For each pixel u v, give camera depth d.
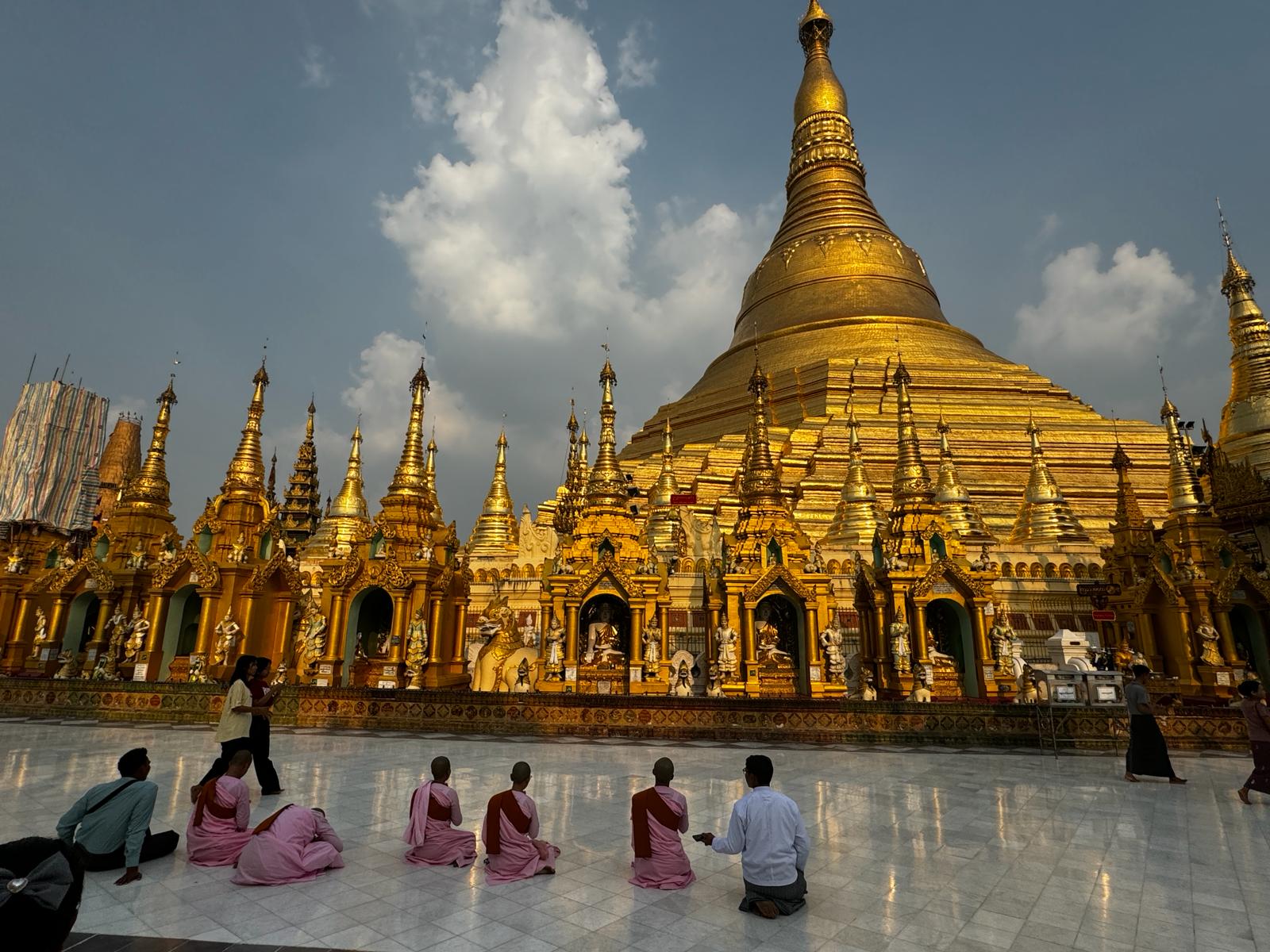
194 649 31.62
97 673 29.05
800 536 31.92
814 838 11.92
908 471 31.81
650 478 51.69
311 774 16.95
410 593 28.86
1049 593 35.81
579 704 23.70
